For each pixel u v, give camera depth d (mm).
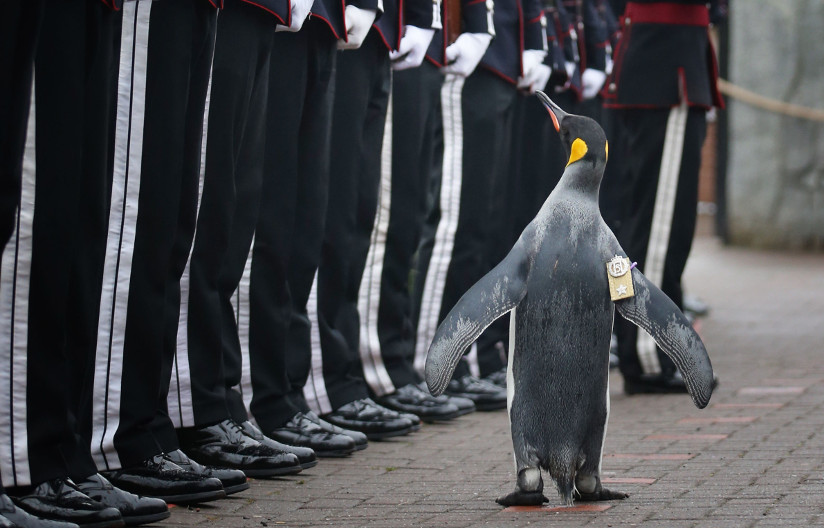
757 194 24172
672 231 9930
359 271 8141
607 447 7582
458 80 9188
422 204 8734
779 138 23859
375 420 7918
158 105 5785
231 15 6277
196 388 6434
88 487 5320
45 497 5121
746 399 9469
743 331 13914
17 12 4707
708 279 20000
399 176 8516
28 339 5098
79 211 5344
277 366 7195
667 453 7305
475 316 5324
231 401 6742
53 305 5121
